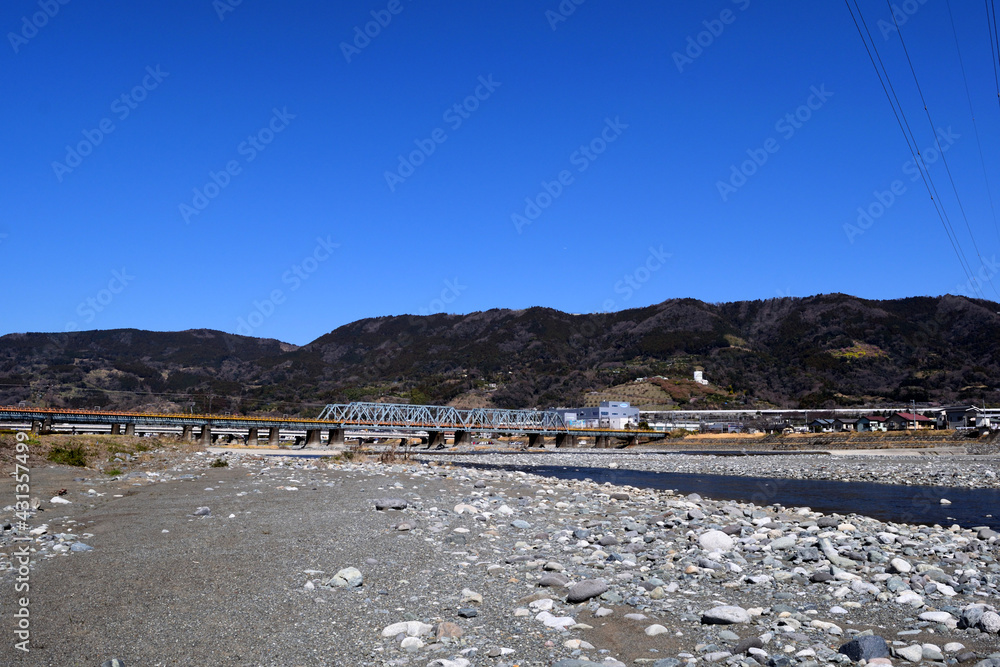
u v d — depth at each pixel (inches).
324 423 4377.5
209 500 800.9
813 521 805.2
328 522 653.3
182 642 313.6
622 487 1353.3
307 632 333.4
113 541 530.3
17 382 7869.1
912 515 1074.1
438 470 1496.1
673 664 294.7
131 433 3563.0
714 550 565.0
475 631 341.1
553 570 474.3
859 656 298.4
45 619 337.4
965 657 299.1
